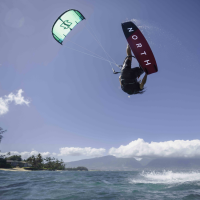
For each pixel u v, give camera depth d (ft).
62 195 17.93
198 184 27.99
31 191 20.75
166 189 22.72
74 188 23.93
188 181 33.68
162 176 51.19
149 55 11.02
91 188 24.12
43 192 19.98
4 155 300.81
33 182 32.32
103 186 26.86
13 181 34.40
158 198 16.10
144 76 12.22
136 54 11.02
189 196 16.97
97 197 16.79
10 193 19.24
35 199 15.83
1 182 32.01
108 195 17.95
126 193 19.29
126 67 12.40
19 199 15.85
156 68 11.18
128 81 12.21
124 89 12.64
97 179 43.68
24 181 34.47
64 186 26.30
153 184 29.32
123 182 33.76
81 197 16.78
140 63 11.01
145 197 16.76
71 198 16.29
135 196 17.31
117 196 17.33
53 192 19.97
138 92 12.71
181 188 23.47
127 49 12.79
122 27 11.55
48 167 486.38
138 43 11.07
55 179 41.09
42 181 34.73
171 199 15.56
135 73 12.22
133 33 11.23
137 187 25.36
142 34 11.13
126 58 12.74
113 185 28.48
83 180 39.22
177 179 39.11
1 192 19.97
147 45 11.01
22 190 21.52
